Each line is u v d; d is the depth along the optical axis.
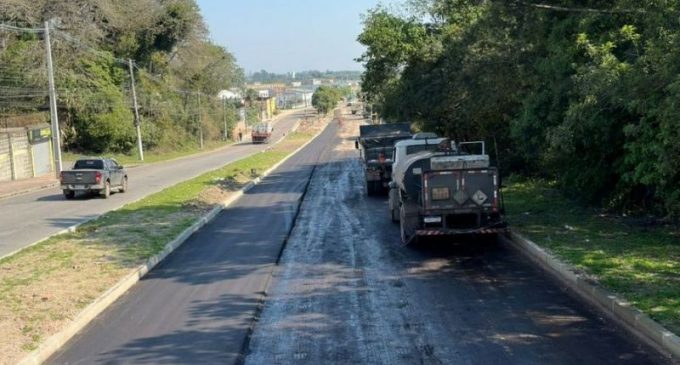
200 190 28.58
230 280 11.62
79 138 65.62
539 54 17.73
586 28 14.14
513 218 16.02
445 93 30.20
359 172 39.00
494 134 23.38
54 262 13.30
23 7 52.44
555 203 18.19
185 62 87.69
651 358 6.91
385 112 43.62
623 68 11.96
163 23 77.06
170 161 63.84
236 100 139.00
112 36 69.88
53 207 26.16
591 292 9.30
